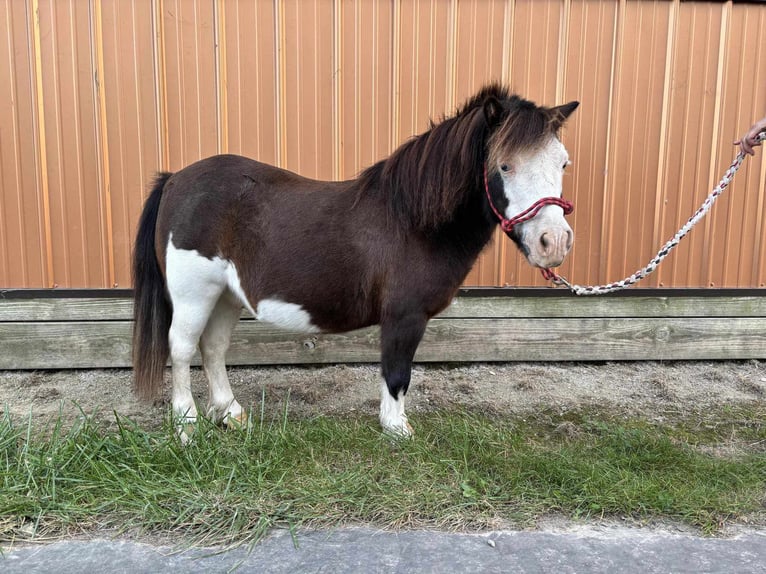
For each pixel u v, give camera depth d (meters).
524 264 3.43
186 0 2.97
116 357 3.24
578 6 3.19
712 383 3.32
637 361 3.58
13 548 1.69
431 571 1.62
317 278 2.24
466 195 2.15
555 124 2.02
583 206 3.38
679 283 3.52
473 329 3.45
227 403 2.56
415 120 3.22
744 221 3.49
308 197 2.30
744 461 2.32
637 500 1.97
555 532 1.83
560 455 2.25
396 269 2.20
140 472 2.04
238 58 3.05
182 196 2.29
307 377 3.26
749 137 2.20
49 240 3.09
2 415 2.63
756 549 1.75
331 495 1.95
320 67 3.11
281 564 1.65
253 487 1.98
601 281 3.47
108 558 1.66
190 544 1.73
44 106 2.97
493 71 3.21
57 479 1.96
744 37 3.30
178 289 2.30
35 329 3.13
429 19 3.12
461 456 2.25
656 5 3.22
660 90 3.31
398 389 2.31
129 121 3.04
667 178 3.41
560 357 3.53
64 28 2.92
